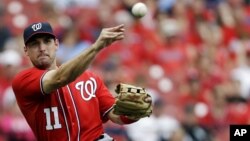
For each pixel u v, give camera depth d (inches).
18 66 1989.4
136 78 2034.9
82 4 2474.2
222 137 1939.0
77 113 871.7
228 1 2657.5
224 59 2365.9
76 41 2258.9
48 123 868.0
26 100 869.2
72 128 865.5
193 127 1887.3
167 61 2237.9
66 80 813.2
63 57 2156.7
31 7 2423.7
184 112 1924.2
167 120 1861.5
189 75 2169.0
